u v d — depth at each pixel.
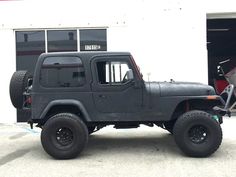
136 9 12.70
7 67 12.80
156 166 7.07
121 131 10.73
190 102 8.14
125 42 12.75
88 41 12.87
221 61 19.66
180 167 6.98
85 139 7.69
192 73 12.74
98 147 8.72
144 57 12.71
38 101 7.82
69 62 7.88
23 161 7.64
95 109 7.80
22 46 12.89
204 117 7.62
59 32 12.89
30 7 12.75
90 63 7.84
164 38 12.71
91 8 12.74
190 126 7.62
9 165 7.35
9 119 12.71
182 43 12.73
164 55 12.72
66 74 7.85
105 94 7.79
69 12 12.77
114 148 8.59
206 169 6.82
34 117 7.82
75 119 7.66
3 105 12.70
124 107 7.80
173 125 8.28
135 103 7.80
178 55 12.73
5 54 12.79
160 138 9.65
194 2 12.73
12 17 12.75
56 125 7.64
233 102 13.90
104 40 12.85
